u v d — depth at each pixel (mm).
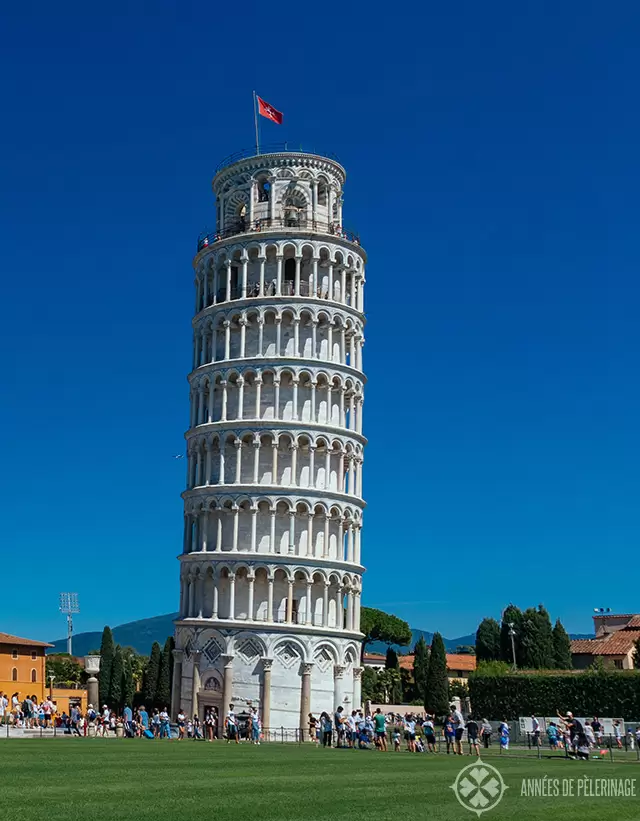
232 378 100750
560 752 65188
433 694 125625
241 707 92625
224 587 96500
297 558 95250
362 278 108125
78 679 181375
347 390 102562
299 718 92938
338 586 97875
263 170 106500
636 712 98312
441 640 127562
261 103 105938
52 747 52656
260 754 52625
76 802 26000
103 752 49188
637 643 126438
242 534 97000
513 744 78625
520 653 143500
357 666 99438
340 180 110250
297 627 94000
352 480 101750
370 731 66188
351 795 29859
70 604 190375
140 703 136625
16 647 142875
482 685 108000
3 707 76625
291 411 99438
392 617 171125
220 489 97438
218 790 30094
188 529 101062
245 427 98500
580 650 143250
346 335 104500
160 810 24766
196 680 94750
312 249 103062
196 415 103938
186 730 79062
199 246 109812
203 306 106875
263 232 102500
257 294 102312
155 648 135375
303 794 29734
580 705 101562
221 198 109250
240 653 93688
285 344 100938
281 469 98438
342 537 99750
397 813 25859
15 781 31422
